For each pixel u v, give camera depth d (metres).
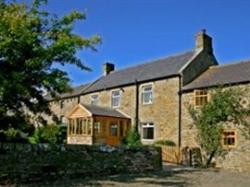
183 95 28.33
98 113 31.05
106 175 17.23
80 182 14.83
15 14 13.60
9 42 12.60
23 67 13.53
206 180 16.47
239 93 24.48
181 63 30.89
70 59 14.46
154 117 30.30
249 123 23.70
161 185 14.50
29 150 14.53
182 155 25.83
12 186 13.45
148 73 32.94
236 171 22.27
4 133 16.44
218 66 30.23
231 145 24.45
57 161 15.45
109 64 41.81
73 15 14.81
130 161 18.58
